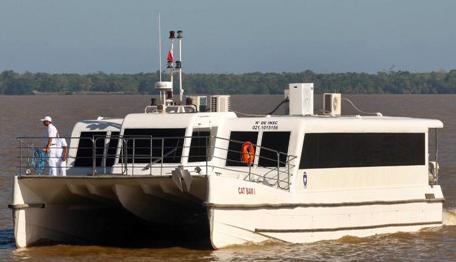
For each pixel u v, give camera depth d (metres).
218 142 68.75
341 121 69.56
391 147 73.19
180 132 67.62
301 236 66.69
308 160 67.50
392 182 73.12
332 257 63.72
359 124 70.81
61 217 69.44
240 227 63.50
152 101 74.00
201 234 74.12
